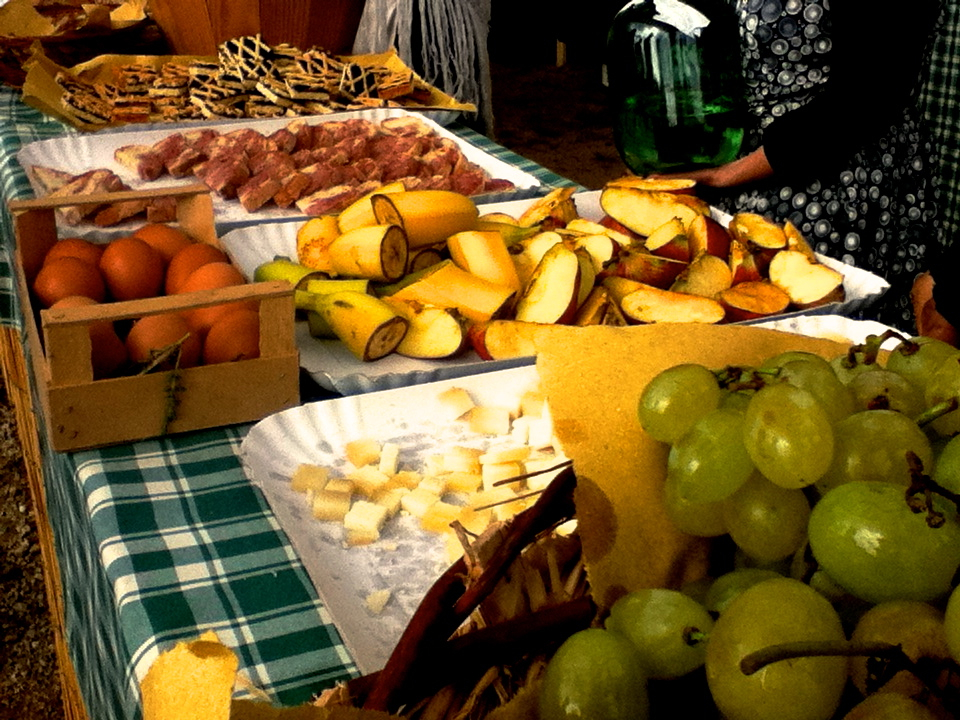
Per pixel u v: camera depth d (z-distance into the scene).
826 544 0.55
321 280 1.34
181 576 0.88
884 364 0.86
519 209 1.73
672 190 1.62
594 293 1.34
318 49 2.58
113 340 1.11
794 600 0.50
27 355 1.57
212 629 0.82
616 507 0.66
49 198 1.34
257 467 1.00
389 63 2.67
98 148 2.05
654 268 1.38
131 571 0.88
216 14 2.65
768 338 0.85
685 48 1.72
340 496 0.95
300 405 1.14
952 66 2.11
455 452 1.04
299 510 0.96
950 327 1.60
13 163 1.98
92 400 1.04
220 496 0.99
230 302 1.07
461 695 0.62
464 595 0.60
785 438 0.57
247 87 2.34
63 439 1.05
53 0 2.92
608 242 1.45
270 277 1.38
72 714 1.66
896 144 1.79
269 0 2.65
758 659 0.42
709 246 1.43
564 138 5.03
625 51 1.78
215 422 1.11
